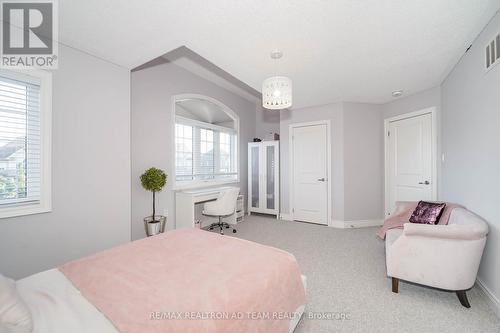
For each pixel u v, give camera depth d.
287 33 1.99
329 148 4.22
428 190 3.38
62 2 1.59
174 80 3.59
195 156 4.21
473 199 2.17
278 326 1.16
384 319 1.64
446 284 1.77
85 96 2.25
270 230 3.93
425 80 3.08
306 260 2.66
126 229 2.61
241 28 1.91
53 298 1.03
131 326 0.84
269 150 4.99
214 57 2.44
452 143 2.73
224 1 1.59
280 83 2.06
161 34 1.99
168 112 3.51
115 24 1.84
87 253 2.27
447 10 1.70
